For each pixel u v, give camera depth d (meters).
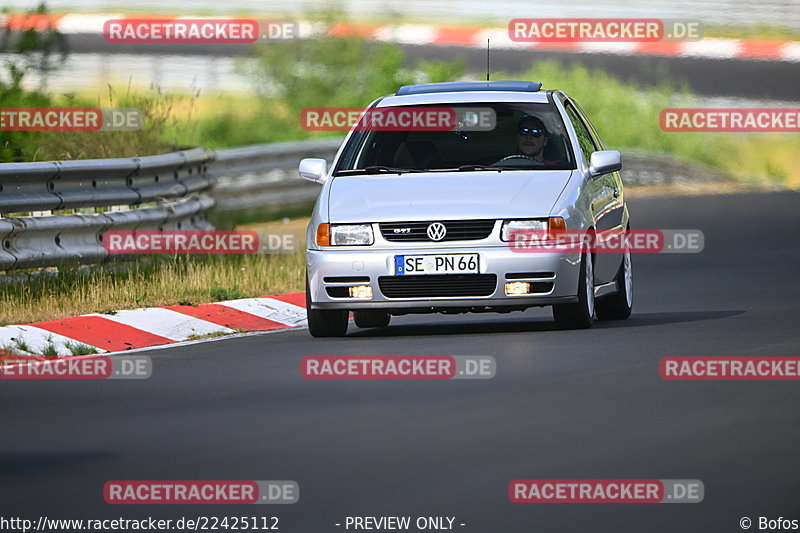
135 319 42.19
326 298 39.28
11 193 46.47
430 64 106.81
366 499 20.75
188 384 31.67
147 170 54.72
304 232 71.31
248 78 118.56
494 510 20.09
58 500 21.28
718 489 21.02
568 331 39.47
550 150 41.72
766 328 39.00
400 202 39.38
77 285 45.28
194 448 24.53
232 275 50.88
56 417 28.05
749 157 148.75
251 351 37.25
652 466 22.39
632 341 36.66
